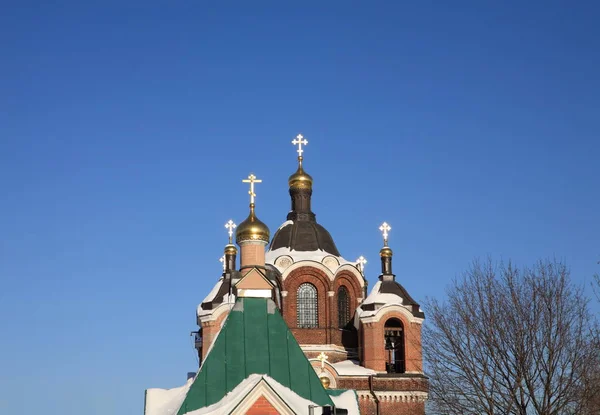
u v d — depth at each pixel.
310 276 74.81
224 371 40.28
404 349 71.38
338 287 75.88
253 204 49.94
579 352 49.81
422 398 69.75
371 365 70.69
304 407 38.75
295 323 74.00
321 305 74.38
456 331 52.62
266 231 49.22
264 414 37.56
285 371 40.84
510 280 53.72
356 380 69.81
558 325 50.09
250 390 37.59
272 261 75.06
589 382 48.72
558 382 49.72
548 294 51.00
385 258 75.62
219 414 37.47
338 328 74.94
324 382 62.22
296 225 79.25
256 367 40.69
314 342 73.44
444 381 52.94
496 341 51.16
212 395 39.38
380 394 69.38
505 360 50.75
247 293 43.47
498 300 52.19
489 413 49.72
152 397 43.16
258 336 42.00
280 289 73.81
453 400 52.09
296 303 74.44
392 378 70.00
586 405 48.12
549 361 49.34
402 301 72.62
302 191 81.19
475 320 52.38
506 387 50.00
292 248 77.19
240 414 37.41
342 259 77.06
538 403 50.50
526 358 49.84
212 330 70.75
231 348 41.25
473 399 51.34
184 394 41.19
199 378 39.88
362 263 79.56
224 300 71.31
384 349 71.38
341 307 76.38
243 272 48.62
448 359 52.75
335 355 73.25
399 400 69.69
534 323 50.28
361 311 72.56
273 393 37.72
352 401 42.69
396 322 72.75
